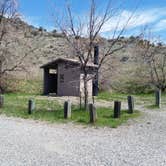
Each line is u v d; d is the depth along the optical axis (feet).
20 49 125.18
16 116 52.44
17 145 30.81
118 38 61.82
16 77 112.98
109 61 93.35
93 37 57.31
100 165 24.30
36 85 112.57
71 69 92.48
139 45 127.85
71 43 58.13
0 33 104.73
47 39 182.80
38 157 26.37
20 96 90.07
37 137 35.06
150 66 118.93
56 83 105.19
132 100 54.54
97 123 44.98
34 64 133.90
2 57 105.09
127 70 125.70
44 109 60.49
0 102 61.87
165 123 45.60
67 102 49.96
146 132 38.99
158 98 66.49
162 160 25.93
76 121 47.09
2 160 25.29
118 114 49.32
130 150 29.35
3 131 38.55
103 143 32.37
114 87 112.78
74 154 27.58
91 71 70.59
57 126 43.24
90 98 87.35
